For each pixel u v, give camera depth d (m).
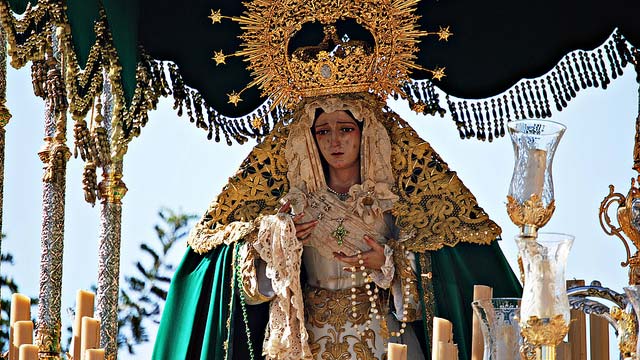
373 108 24.75
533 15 25.67
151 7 25.84
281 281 23.48
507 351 19.11
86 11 23.08
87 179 22.86
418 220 24.16
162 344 24.38
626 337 20.30
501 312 19.19
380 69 24.98
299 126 24.73
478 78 25.72
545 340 17.84
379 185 24.38
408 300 23.78
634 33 25.34
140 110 25.36
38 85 21.56
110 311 24.66
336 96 24.83
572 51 25.59
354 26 25.66
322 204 24.28
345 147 24.52
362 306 23.94
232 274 24.08
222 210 24.64
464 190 24.34
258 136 25.75
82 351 20.66
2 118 21.34
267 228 23.72
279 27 25.19
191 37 25.78
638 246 23.55
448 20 25.77
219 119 25.75
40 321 22.45
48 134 23.20
